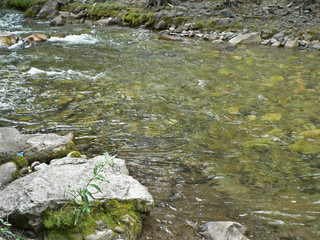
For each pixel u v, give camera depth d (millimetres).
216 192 3609
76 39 11047
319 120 5395
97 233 2682
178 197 3502
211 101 6133
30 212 2697
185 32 11586
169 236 2914
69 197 2861
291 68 8008
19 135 4516
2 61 8516
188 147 4582
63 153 4125
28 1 16828
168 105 5949
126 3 14922
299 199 3502
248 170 4055
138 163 4160
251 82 7094
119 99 6176
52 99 6168
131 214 2900
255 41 10508
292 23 11367
